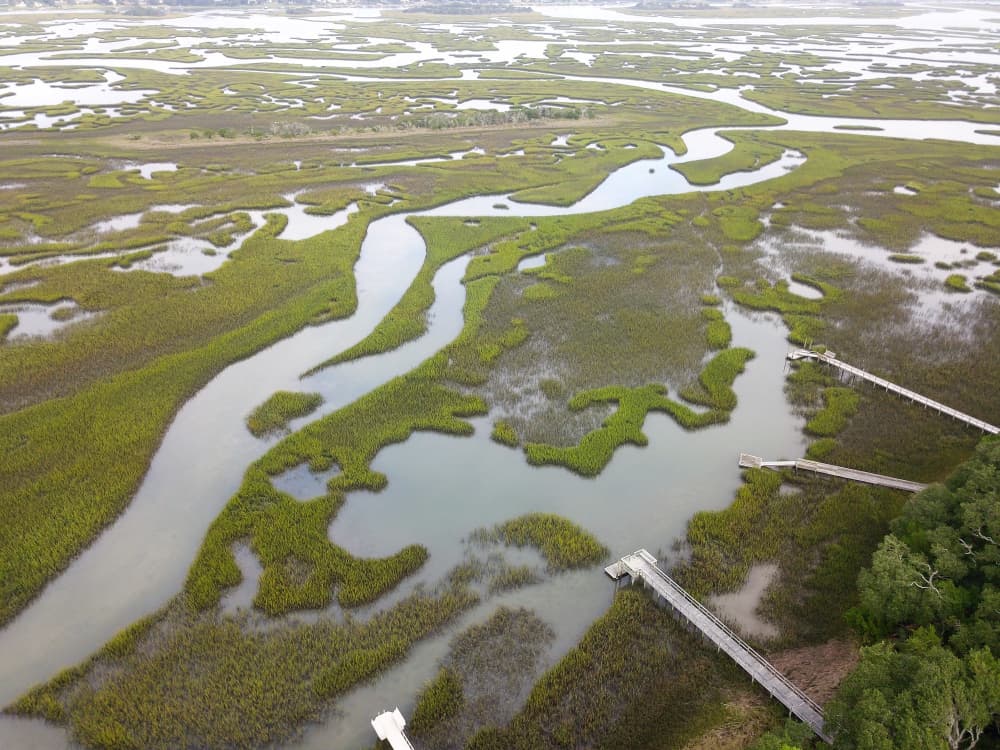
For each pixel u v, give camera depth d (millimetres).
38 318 48469
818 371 43594
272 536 30266
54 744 22312
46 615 26781
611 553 30016
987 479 27375
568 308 50938
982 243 63625
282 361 44250
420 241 64375
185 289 52844
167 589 28062
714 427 38500
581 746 22391
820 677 23797
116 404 38719
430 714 23125
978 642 21391
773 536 30578
